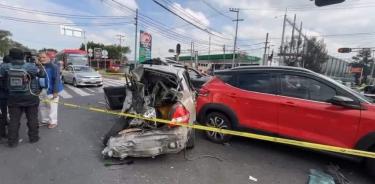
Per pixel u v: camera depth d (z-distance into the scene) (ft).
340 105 13.05
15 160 13.53
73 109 27.09
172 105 14.32
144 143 13.01
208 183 11.81
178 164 13.71
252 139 18.28
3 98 16.17
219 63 174.60
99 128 19.90
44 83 16.74
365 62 213.25
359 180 12.85
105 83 63.10
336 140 13.30
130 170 12.82
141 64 16.83
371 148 12.51
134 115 14.25
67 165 13.15
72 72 53.52
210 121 17.49
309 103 14.02
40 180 11.57
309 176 12.63
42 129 19.22
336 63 206.90
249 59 171.32
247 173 13.02
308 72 14.71
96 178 11.92
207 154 15.26
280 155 15.55
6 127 17.51
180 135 13.30
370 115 12.42
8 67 15.02
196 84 31.50
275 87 15.38
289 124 14.65
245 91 16.24
